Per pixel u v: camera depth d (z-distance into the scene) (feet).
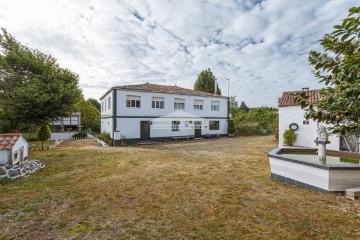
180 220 12.03
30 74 40.06
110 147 47.24
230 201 14.84
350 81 6.56
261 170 24.22
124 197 15.67
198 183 19.10
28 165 23.06
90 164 27.35
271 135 81.87
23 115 36.55
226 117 78.74
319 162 17.99
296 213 12.84
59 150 40.14
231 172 23.22
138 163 28.09
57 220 12.10
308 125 40.75
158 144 55.16
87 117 93.91
